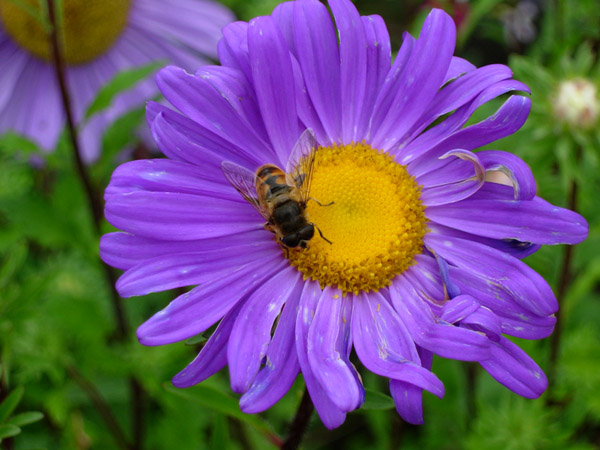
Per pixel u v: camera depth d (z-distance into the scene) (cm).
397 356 13
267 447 21
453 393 22
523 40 26
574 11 20
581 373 20
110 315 22
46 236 19
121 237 13
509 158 14
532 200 14
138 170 13
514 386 13
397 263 14
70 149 20
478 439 20
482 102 14
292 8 15
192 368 13
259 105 14
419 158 15
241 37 14
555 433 20
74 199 21
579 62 18
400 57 15
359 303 14
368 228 15
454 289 14
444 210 15
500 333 13
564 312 20
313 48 15
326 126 15
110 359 20
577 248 21
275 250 14
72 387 22
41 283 16
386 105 15
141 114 19
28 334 19
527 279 14
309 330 14
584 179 19
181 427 20
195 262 13
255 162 15
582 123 18
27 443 21
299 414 14
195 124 14
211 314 13
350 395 12
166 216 13
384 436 22
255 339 13
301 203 15
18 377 20
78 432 21
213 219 14
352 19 15
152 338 13
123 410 22
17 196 19
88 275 22
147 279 13
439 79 15
